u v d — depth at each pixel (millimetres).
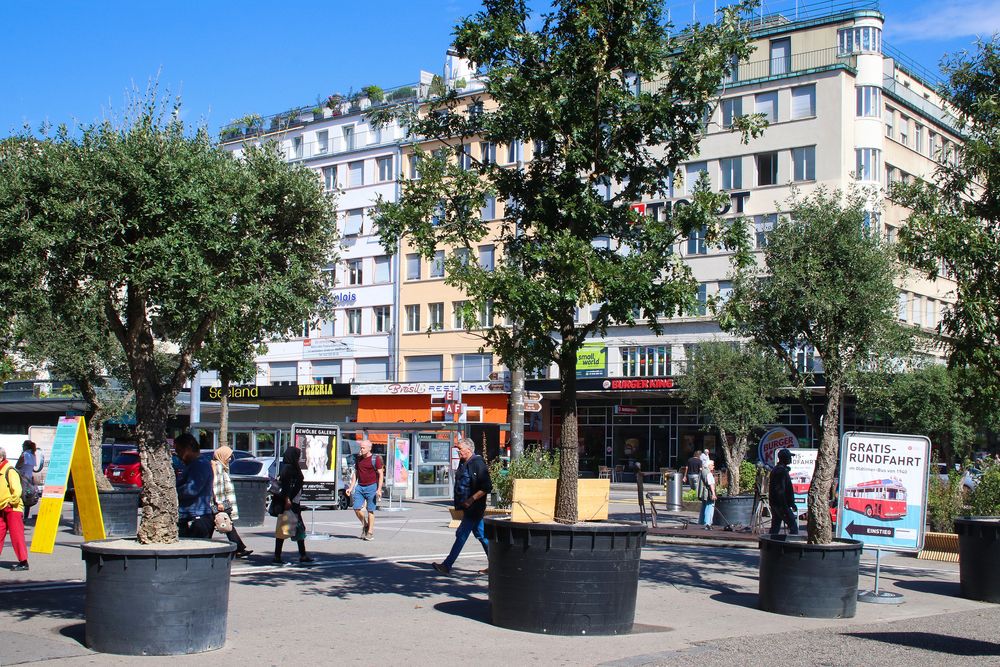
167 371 30375
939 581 15219
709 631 10141
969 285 12227
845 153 46188
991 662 8594
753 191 47719
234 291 9320
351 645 8812
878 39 48656
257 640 8992
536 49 11023
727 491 31172
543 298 9945
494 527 9852
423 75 64938
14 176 8859
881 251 15516
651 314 10633
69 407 42812
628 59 11109
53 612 10102
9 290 8734
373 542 18344
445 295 57906
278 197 10195
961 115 13945
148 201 8938
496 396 54469
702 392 33719
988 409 13445
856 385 26031
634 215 11156
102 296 9023
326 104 65938
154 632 8180
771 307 14906
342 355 61531
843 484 13500
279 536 14852
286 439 36281
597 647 8922
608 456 53562
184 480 12906
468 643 8961
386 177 60875
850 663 8445
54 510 14875
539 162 11492
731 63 11500
